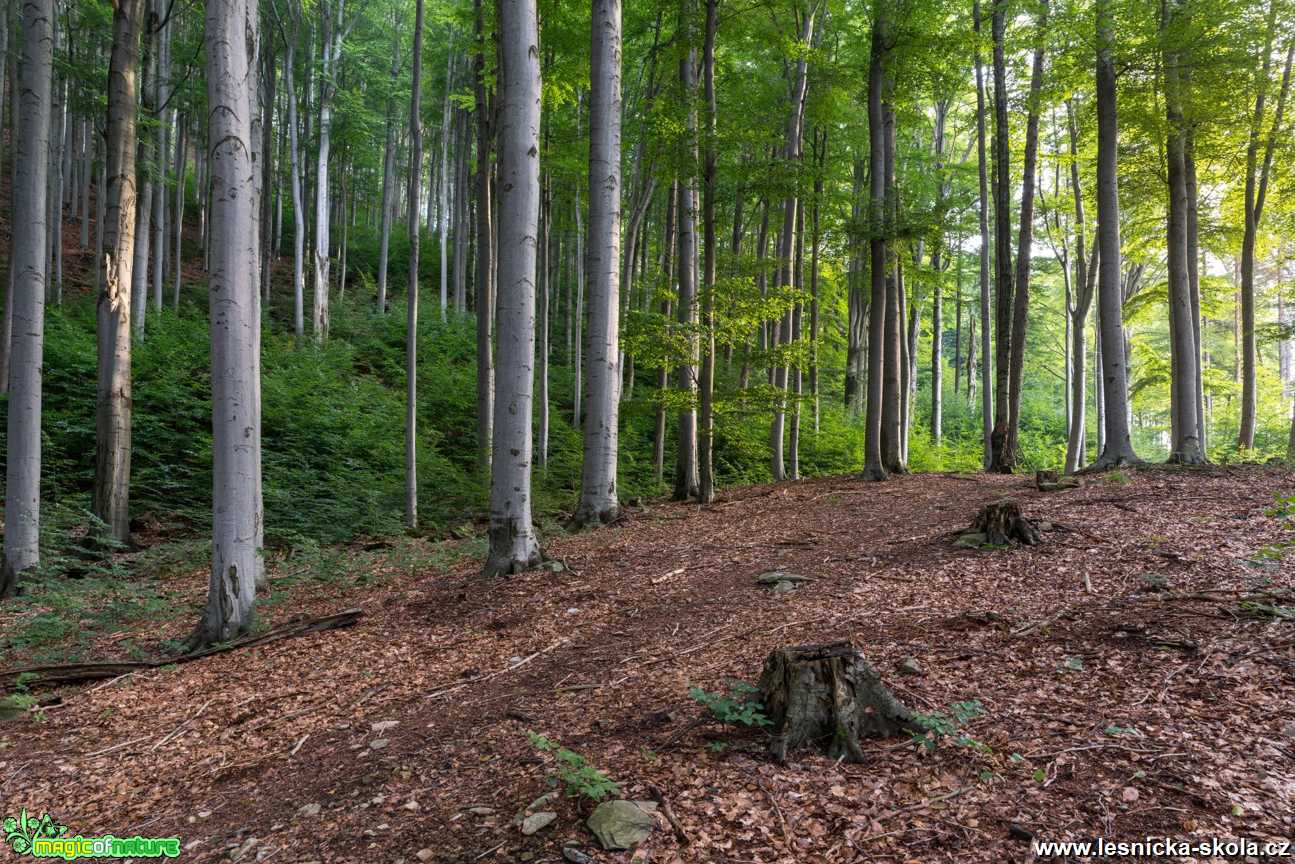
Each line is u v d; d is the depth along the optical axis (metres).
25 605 8.41
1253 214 15.76
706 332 12.12
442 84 28.77
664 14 15.08
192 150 35.56
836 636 5.20
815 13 16.14
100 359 11.19
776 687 3.82
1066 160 17.59
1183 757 3.18
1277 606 4.70
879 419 14.16
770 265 13.07
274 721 5.12
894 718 3.65
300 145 26.92
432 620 7.02
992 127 19.94
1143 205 16.53
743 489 14.84
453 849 3.14
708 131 11.75
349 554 10.88
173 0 11.62
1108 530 7.28
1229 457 16.55
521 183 8.00
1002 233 14.96
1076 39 12.54
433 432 17.05
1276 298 30.59
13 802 4.28
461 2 19.48
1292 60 14.68
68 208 28.55
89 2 17.17
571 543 9.98
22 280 8.99
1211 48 11.72
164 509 13.01
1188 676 3.95
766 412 13.02
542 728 4.31
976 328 45.22
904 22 12.92
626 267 18.92
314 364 18.58
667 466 19.41
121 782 4.45
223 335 6.67
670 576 7.69
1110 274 12.26
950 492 11.38
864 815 3.00
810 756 3.48
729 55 16.66
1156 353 26.42
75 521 11.12
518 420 8.24
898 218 13.41
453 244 34.41
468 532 12.44
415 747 4.33
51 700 5.72
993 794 3.06
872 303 14.02
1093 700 3.80
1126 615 4.91
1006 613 5.28
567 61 14.54
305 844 3.41
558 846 3.02
